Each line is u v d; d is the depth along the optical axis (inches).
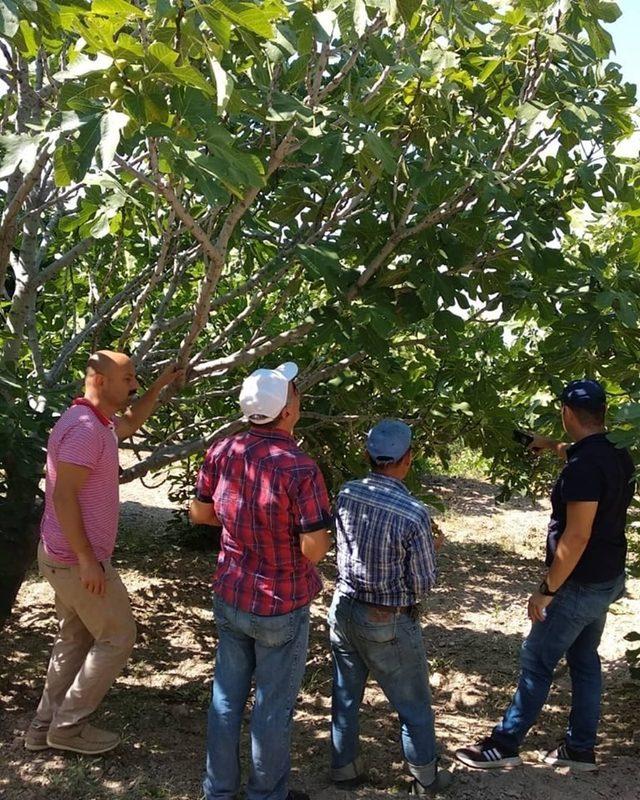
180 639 240.5
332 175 170.7
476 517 478.9
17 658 204.4
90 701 144.6
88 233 167.0
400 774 153.9
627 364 179.6
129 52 97.6
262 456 125.6
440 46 159.6
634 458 161.2
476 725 184.5
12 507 160.2
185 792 140.1
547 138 170.6
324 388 215.6
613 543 146.7
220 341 189.5
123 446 216.8
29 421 149.6
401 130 163.6
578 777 153.1
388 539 131.9
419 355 230.8
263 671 128.2
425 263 162.2
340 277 156.2
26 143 105.4
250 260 219.6
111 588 142.3
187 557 343.3
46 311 244.2
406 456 137.3
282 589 126.3
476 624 273.0
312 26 122.5
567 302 178.5
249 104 124.0
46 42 138.5
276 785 131.1
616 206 227.1
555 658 150.3
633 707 193.8
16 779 139.7
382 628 135.1
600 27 144.0
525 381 207.9
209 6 99.1
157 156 115.7
